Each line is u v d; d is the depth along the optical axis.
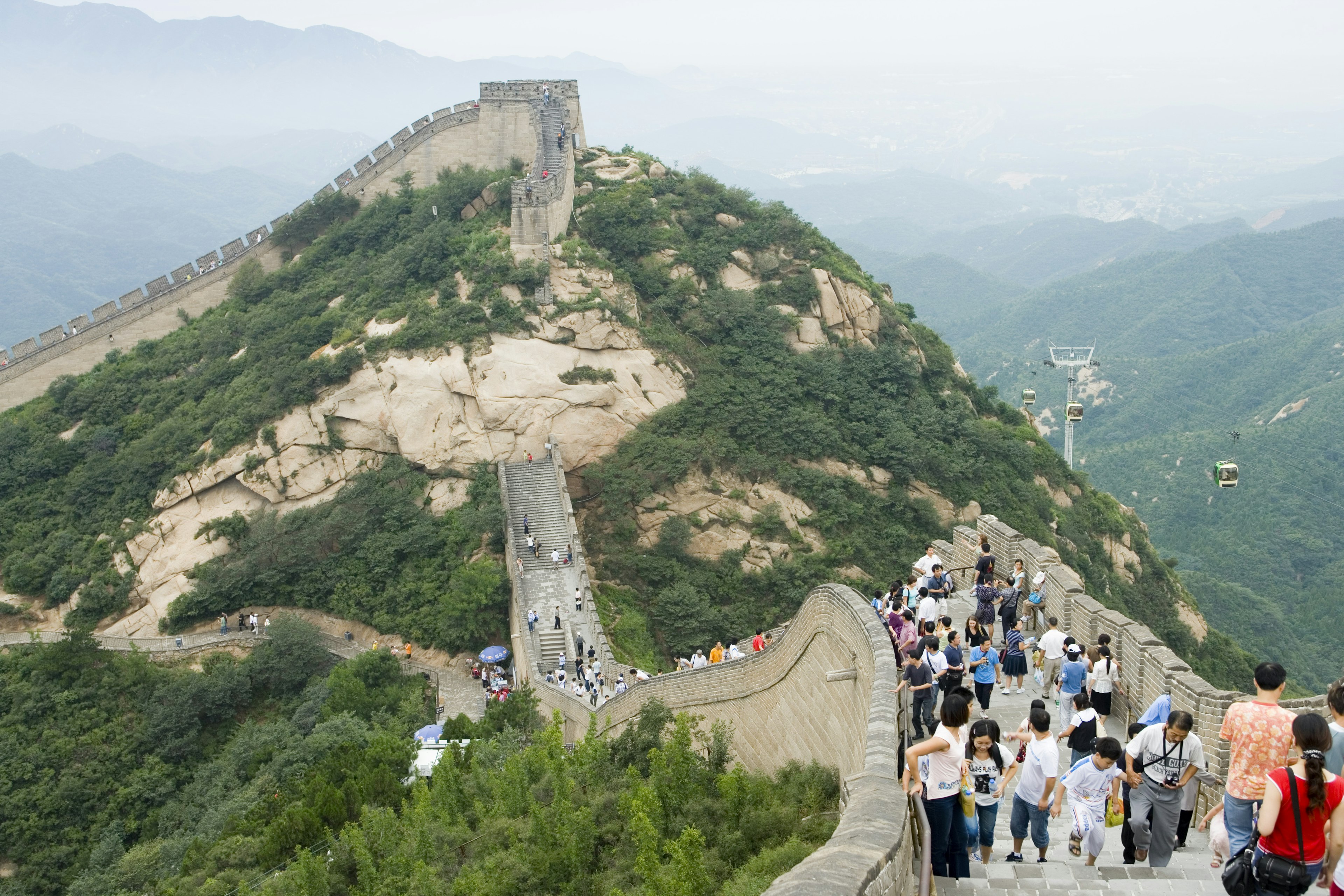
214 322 70.19
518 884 21.81
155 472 60.91
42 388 69.94
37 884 41.62
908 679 16.38
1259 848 10.66
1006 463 69.19
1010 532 28.70
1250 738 11.68
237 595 55.56
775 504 60.94
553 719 36.19
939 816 12.69
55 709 48.00
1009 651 22.22
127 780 45.50
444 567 54.44
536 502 56.66
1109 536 72.94
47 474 62.84
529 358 60.28
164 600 56.44
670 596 56.06
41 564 57.88
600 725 35.56
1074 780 14.02
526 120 76.25
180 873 33.16
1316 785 10.20
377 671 48.34
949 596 29.23
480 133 76.75
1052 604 25.00
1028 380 175.62
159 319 72.62
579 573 50.59
